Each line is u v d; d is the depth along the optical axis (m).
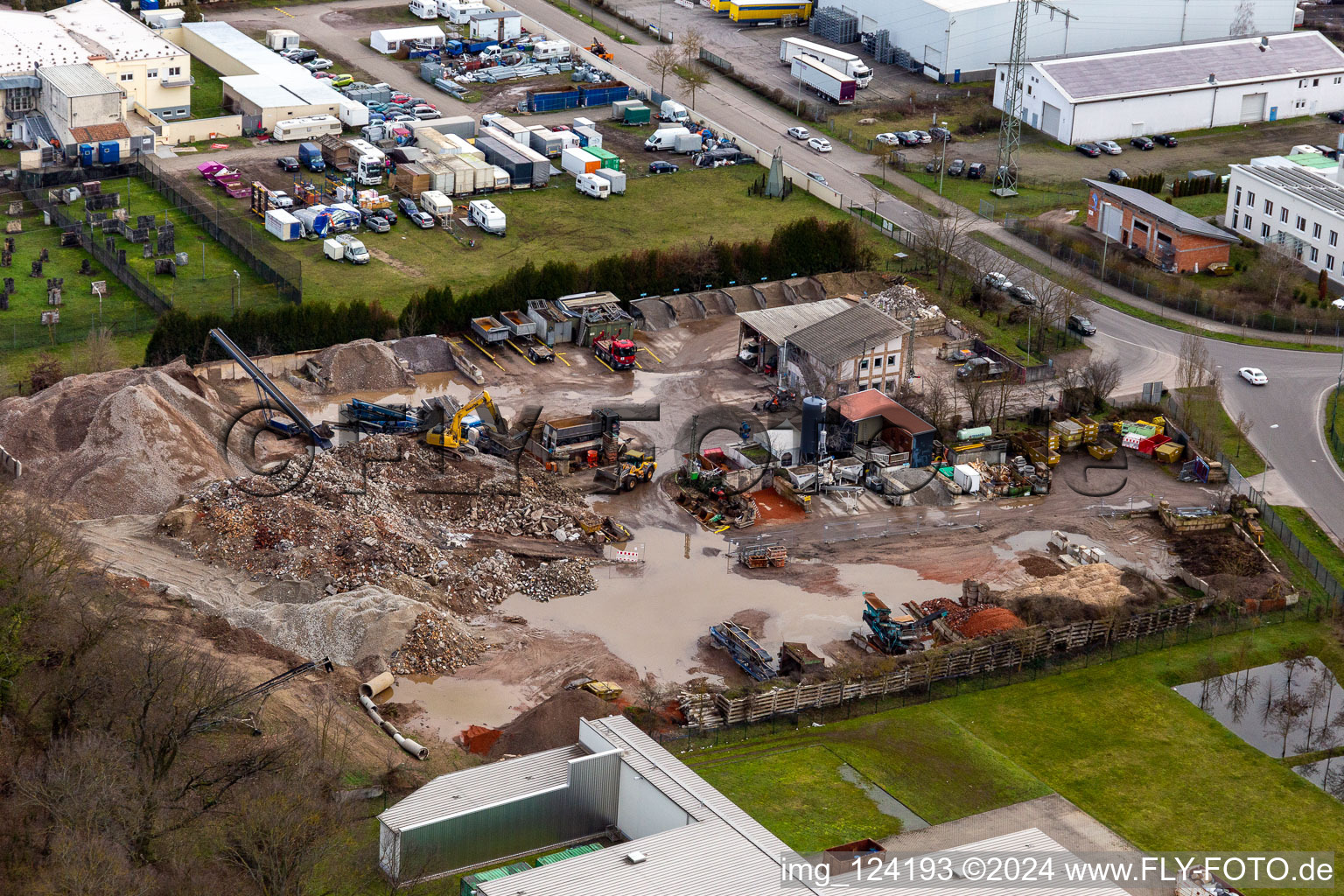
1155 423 143.50
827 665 110.75
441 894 85.81
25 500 110.75
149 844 80.69
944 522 130.12
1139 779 102.12
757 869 82.56
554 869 81.56
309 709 99.25
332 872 83.00
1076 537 128.88
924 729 105.56
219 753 90.12
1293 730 108.00
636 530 126.19
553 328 155.50
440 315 155.12
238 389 141.75
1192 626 118.19
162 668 88.94
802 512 130.50
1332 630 118.44
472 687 106.31
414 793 88.75
